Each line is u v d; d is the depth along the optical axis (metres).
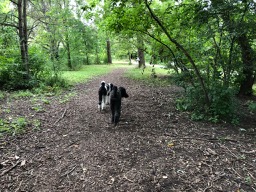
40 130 5.10
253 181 3.28
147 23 6.45
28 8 15.47
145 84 12.30
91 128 5.36
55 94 9.12
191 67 6.81
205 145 4.47
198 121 5.91
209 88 6.25
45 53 12.09
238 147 4.39
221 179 3.33
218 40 6.43
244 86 8.93
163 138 4.80
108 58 32.09
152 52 9.12
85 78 14.53
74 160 3.84
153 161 3.83
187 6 6.05
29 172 3.45
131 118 6.14
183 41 7.16
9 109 6.48
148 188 3.12
